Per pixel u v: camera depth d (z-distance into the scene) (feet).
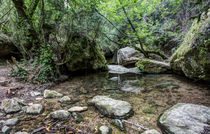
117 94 9.53
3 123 5.29
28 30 13.34
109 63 34.78
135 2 17.16
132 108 6.74
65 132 4.87
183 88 10.18
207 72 9.21
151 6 19.71
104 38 20.70
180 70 13.79
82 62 17.11
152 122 5.52
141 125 5.30
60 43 14.06
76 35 16.38
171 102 7.61
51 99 8.39
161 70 17.69
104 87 11.46
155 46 27.78
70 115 6.13
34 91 9.86
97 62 19.56
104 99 7.57
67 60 14.66
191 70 10.94
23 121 5.61
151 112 6.47
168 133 4.53
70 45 15.56
